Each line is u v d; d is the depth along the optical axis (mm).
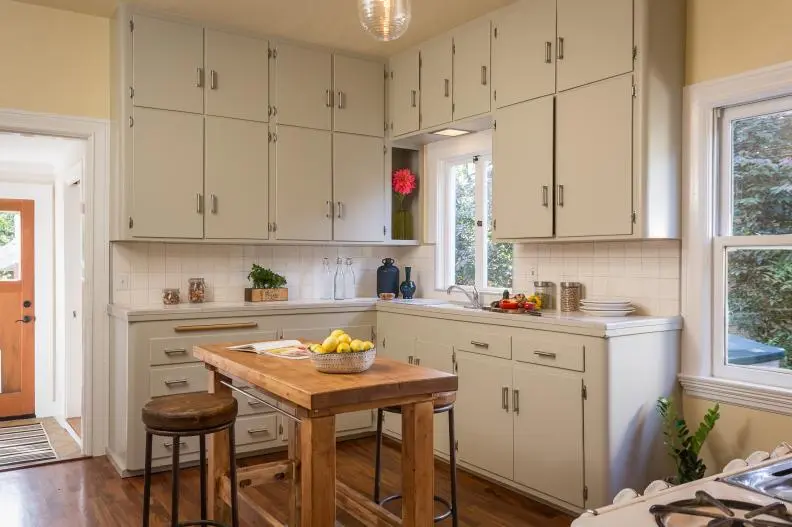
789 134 3090
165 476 3875
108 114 4285
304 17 4227
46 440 4742
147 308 4043
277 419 4285
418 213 5336
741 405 3176
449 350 4016
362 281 5406
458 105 4383
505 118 4000
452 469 2848
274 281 4758
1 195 5598
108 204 4289
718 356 3324
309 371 2400
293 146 4652
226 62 4375
